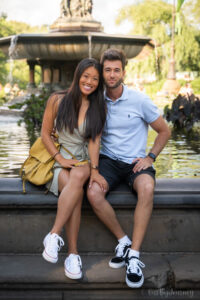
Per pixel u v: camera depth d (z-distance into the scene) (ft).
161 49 90.07
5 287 7.66
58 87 42.47
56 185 8.34
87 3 39.99
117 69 8.34
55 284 7.66
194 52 91.56
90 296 7.64
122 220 8.65
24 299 7.55
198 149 17.52
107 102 8.75
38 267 8.00
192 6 97.76
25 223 8.60
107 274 7.74
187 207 8.59
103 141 9.02
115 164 8.69
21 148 17.20
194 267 8.00
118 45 37.86
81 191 7.82
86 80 8.20
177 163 14.29
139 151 8.80
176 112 25.86
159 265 8.09
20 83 140.05
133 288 7.73
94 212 8.58
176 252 8.74
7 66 136.77
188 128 25.35
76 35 36.14
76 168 8.11
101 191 8.10
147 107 8.66
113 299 7.60
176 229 8.67
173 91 52.19
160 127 8.77
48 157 8.54
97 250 8.74
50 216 8.57
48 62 42.27
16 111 36.40
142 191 7.91
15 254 8.65
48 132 8.64
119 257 8.03
